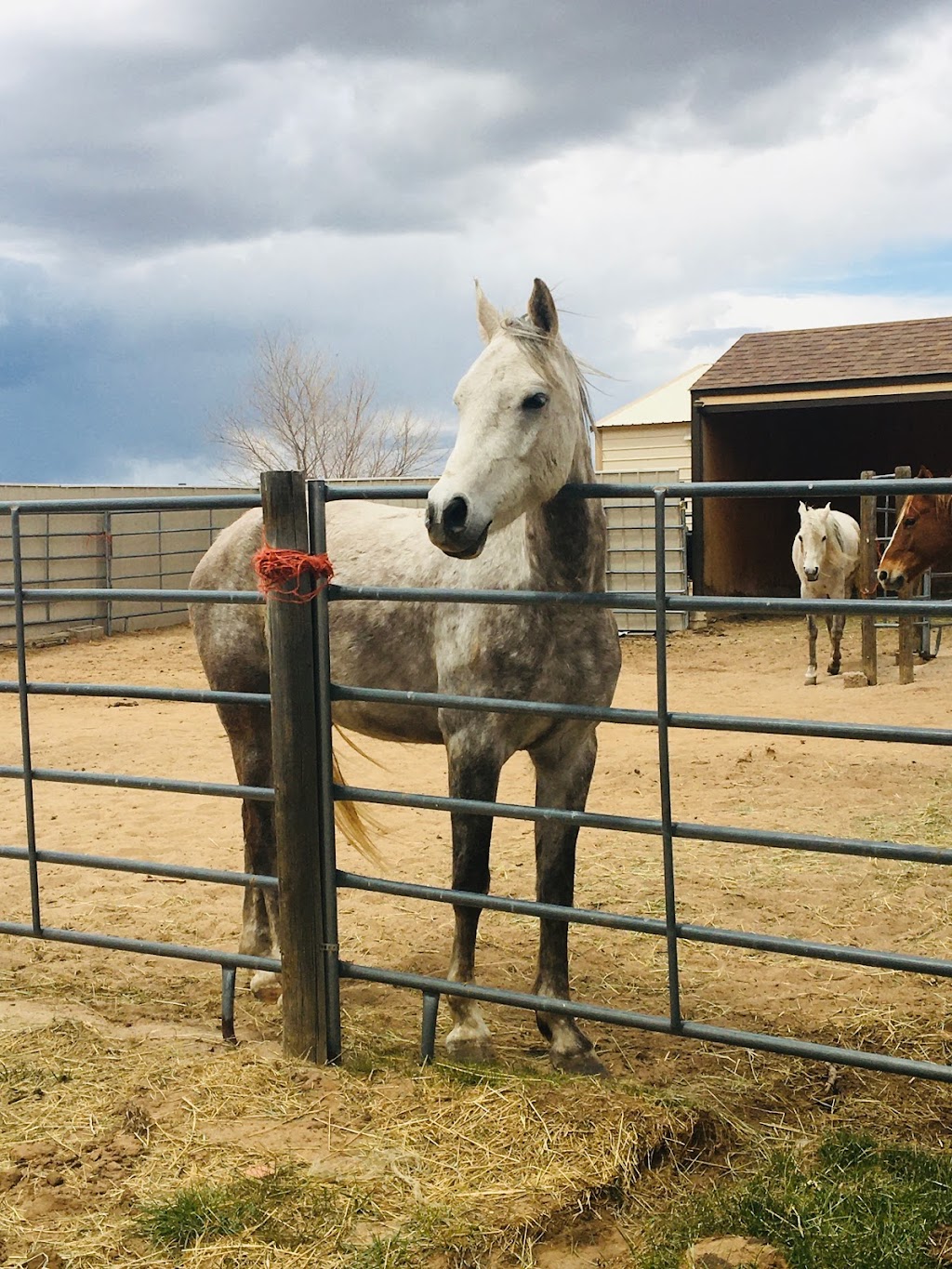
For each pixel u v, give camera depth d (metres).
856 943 4.53
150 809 7.11
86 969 4.35
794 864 5.64
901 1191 2.59
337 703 4.15
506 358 3.11
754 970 4.25
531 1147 2.80
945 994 3.93
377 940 4.72
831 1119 3.03
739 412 17.36
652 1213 2.62
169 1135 2.91
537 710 3.16
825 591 11.87
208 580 4.45
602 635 3.50
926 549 9.84
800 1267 2.35
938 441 20.44
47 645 16.03
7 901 5.30
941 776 7.29
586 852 5.96
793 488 2.83
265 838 4.29
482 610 3.45
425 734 3.95
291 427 33.41
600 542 3.46
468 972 3.48
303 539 3.35
